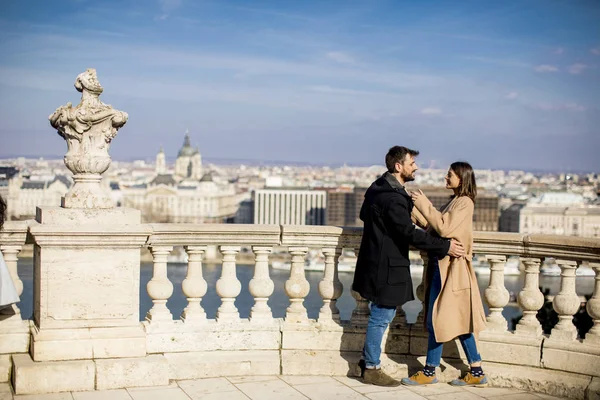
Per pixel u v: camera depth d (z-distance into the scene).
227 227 10.52
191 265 10.55
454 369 10.22
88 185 10.12
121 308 10.03
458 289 9.67
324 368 10.41
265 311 10.84
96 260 9.92
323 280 10.88
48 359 9.67
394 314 9.98
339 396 9.55
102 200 10.09
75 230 9.73
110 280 9.98
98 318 9.95
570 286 10.12
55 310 9.79
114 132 10.20
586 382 9.68
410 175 9.82
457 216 9.62
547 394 9.81
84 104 9.95
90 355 9.82
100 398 9.28
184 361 10.20
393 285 9.62
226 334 10.59
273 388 9.82
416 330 10.66
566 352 9.98
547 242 10.06
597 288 9.95
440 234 9.71
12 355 9.80
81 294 9.88
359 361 10.21
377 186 9.73
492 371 10.13
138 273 10.10
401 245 9.68
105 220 10.02
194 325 10.54
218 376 10.23
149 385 9.81
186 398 9.38
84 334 9.87
